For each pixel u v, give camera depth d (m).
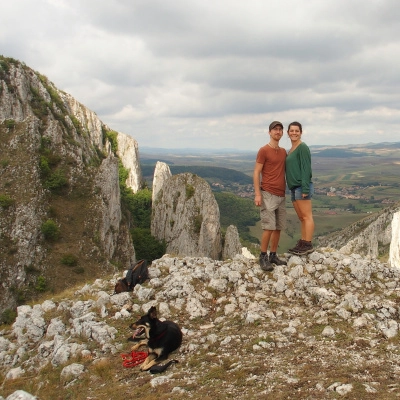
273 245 12.59
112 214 69.06
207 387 7.06
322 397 6.05
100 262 58.06
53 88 121.06
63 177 64.62
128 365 8.73
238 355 8.22
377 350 7.70
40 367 9.96
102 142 140.25
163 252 83.12
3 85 87.38
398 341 8.02
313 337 8.55
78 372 8.90
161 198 90.56
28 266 51.28
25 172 61.41
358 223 117.00
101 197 66.44
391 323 8.72
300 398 6.11
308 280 11.29
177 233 82.12
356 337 8.30
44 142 68.75
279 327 9.33
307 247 12.47
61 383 8.73
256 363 7.66
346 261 12.05
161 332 8.56
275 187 11.69
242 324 9.83
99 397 7.57
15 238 52.78
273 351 8.20
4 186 58.94
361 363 7.18
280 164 11.68
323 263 12.15
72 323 11.46
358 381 6.43
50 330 11.56
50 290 50.16
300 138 11.62
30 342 11.81
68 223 60.06
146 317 8.70
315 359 7.54
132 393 7.40
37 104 93.81
